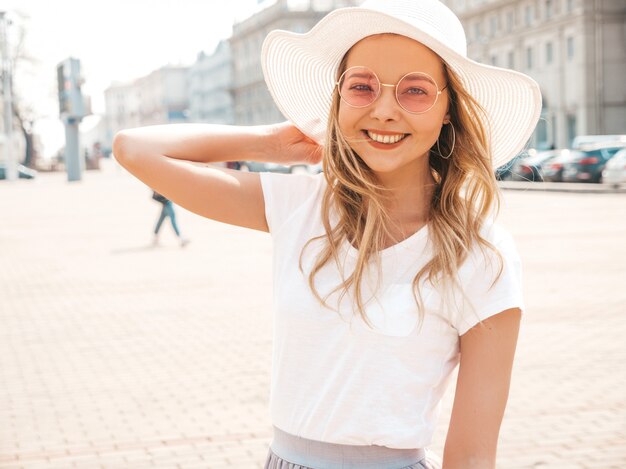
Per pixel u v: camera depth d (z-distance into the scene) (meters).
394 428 1.49
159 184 1.65
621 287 9.23
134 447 4.62
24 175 54.84
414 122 1.53
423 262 1.52
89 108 48.31
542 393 5.43
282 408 1.56
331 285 1.53
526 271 10.66
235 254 13.59
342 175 1.59
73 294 9.86
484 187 1.61
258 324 7.88
